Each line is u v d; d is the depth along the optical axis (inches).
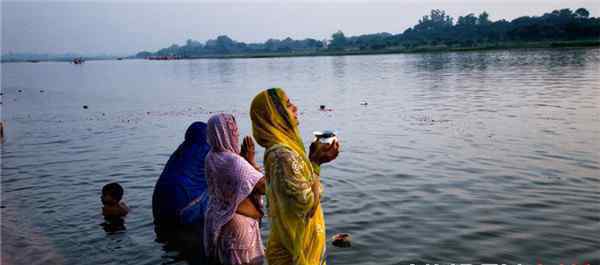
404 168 367.6
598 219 253.1
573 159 372.2
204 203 274.8
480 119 587.2
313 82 1454.2
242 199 204.8
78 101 1053.2
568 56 2353.6
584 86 933.8
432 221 257.3
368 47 7249.0
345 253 220.7
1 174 390.6
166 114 781.3
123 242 244.4
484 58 2721.5
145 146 498.3
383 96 943.0
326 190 316.8
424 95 926.4
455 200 289.6
